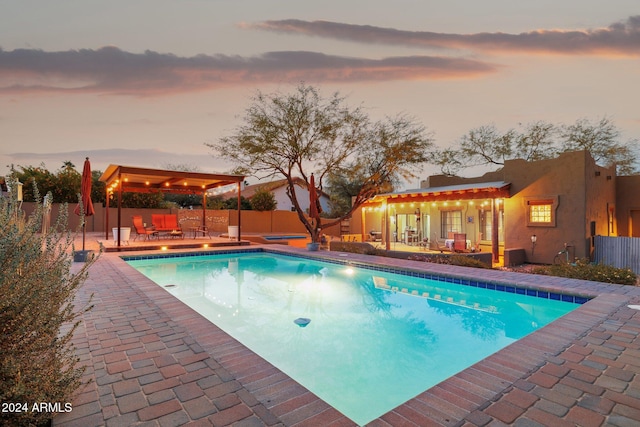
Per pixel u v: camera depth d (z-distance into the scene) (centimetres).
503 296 726
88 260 249
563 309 644
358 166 1588
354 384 390
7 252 206
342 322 612
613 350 356
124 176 1447
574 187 1262
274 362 446
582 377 298
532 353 349
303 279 991
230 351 350
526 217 1382
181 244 1377
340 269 1118
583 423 232
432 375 413
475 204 1638
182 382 283
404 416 241
